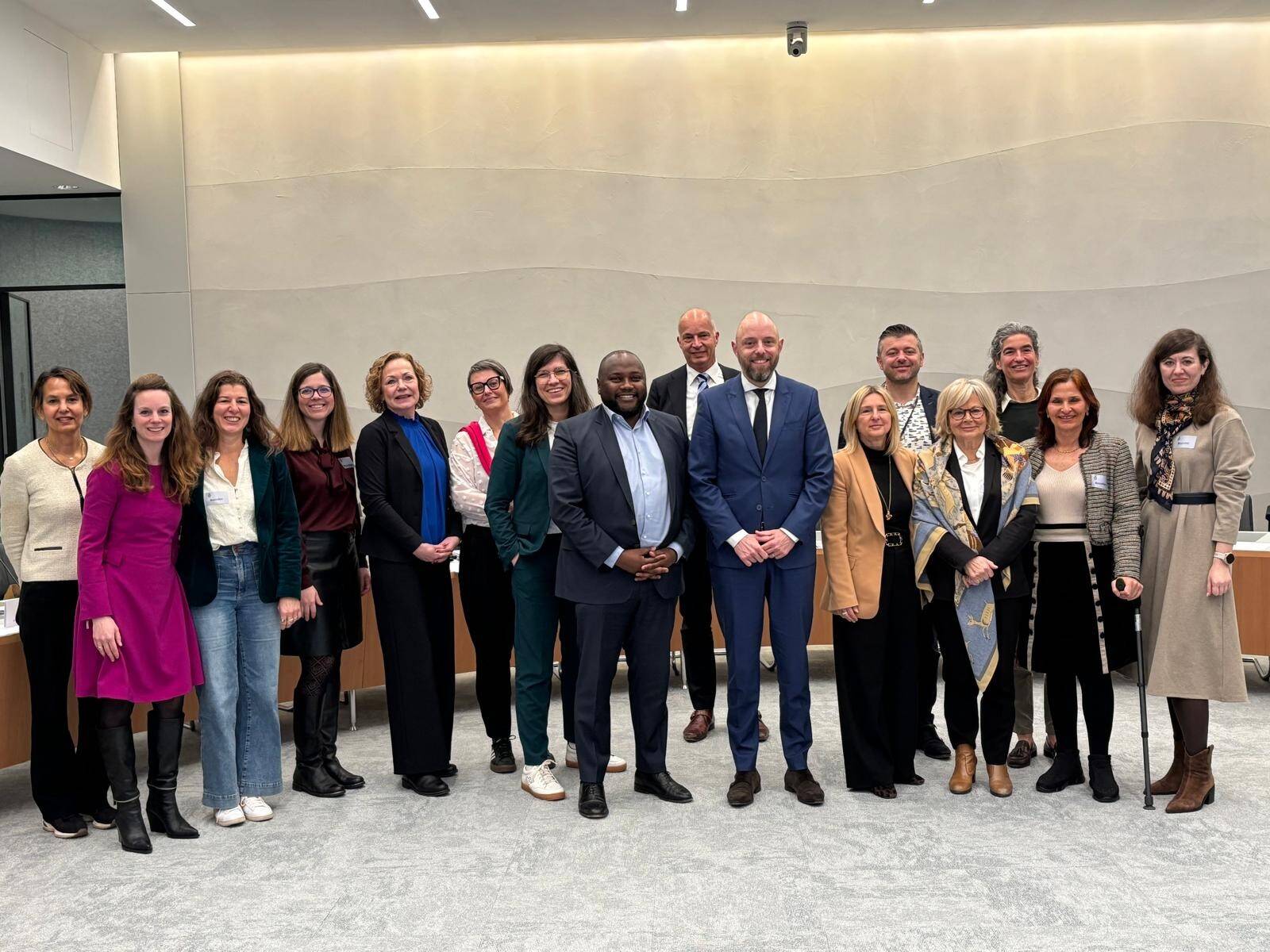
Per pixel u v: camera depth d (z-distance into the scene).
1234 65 7.10
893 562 3.50
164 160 7.32
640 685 3.50
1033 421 4.10
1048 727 3.92
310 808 3.51
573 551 3.43
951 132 7.22
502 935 2.46
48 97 6.60
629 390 3.39
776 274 7.30
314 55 7.31
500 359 7.36
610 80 7.29
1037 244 7.22
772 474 3.45
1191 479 3.30
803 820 3.25
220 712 3.33
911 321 7.29
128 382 7.64
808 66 7.24
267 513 3.38
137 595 3.10
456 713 4.95
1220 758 3.86
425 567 3.73
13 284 7.59
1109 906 2.55
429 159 7.31
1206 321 7.16
